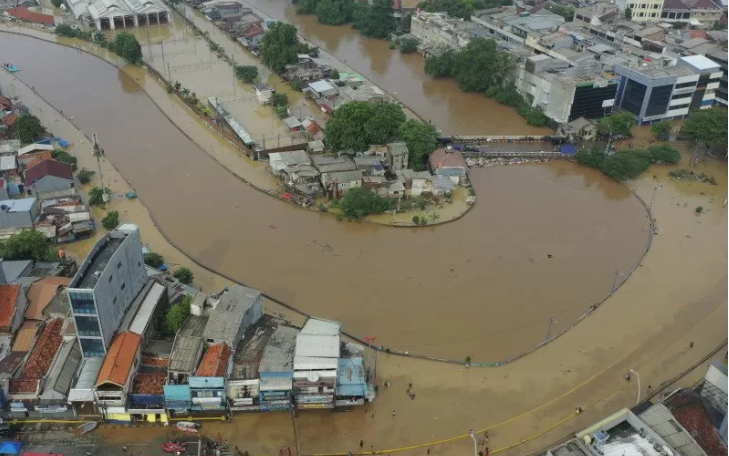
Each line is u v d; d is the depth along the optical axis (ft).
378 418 296.10
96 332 288.10
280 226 441.27
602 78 615.57
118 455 272.51
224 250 412.16
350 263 405.80
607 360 335.67
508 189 503.20
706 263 420.36
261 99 636.48
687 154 575.38
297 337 296.51
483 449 282.77
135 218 441.27
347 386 294.05
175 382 287.69
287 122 583.99
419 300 375.45
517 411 303.27
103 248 313.32
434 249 423.23
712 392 301.02
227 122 575.79
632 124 593.83
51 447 274.98
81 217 421.59
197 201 467.11
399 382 316.81
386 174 500.74
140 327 311.06
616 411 303.68
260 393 286.87
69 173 462.60
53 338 311.47
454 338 347.36
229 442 281.13
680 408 281.54
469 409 303.27
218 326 302.04
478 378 321.73
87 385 283.79
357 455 278.26
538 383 319.68
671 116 638.53
